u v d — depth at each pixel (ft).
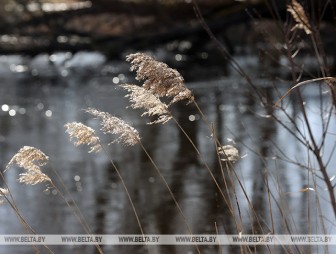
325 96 49.19
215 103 61.11
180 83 15.83
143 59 15.78
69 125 16.30
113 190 34.06
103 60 98.07
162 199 31.73
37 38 80.69
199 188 33.32
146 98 15.74
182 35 71.05
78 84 79.71
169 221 28.48
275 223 26.71
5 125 54.03
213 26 67.56
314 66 60.85
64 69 92.68
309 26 21.74
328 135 41.34
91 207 30.99
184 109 59.52
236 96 63.62
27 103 66.33
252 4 61.00
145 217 29.04
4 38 80.69
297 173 34.22
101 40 75.72
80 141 16.33
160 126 51.49
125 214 29.91
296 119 45.34
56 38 80.18
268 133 44.93
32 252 25.39
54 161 40.78
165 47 86.33
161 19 77.46
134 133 16.31
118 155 42.11
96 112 16.35
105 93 71.72
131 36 74.23
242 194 31.58
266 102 23.48
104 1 78.02
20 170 38.86
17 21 81.56
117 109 60.75
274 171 34.94
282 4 55.57
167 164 38.99
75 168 38.93
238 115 53.98
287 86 58.70
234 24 66.80
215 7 68.28
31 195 33.53
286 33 22.81
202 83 74.13
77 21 88.84
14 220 29.45
